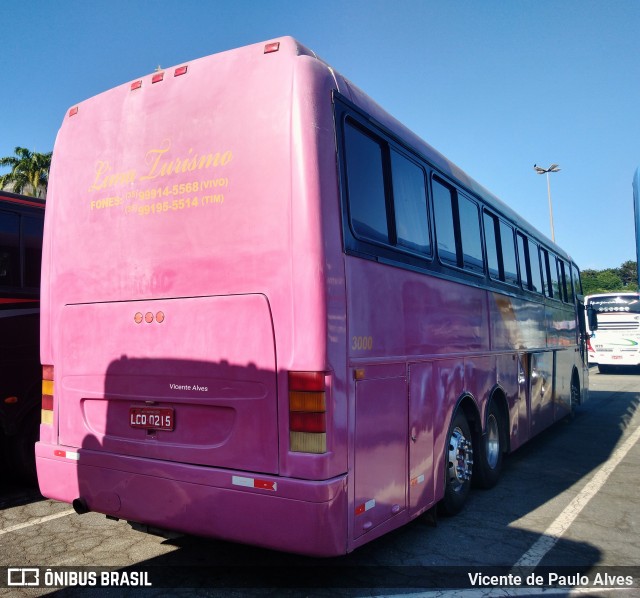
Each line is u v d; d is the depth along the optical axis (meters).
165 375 4.10
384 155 4.59
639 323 24.22
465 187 6.33
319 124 3.79
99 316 4.47
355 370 3.82
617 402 15.22
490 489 6.71
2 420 6.08
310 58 3.94
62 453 4.54
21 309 6.34
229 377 3.83
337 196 3.83
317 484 3.46
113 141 4.57
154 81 4.44
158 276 4.20
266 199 3.79
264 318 3.73
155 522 4.03
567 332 11.08
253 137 3.90
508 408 7.15
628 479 7.21
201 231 4.03
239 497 3.69
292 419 3.58
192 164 4.12
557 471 7.64
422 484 4.72
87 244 4.59
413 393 4.61
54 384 4.70
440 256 5.42
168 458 4.04
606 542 5.04
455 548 4.85
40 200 6.75
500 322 7.03
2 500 6.10
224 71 4.12
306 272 3.61
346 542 3.61
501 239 7.42
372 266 4.14
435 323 5.15
